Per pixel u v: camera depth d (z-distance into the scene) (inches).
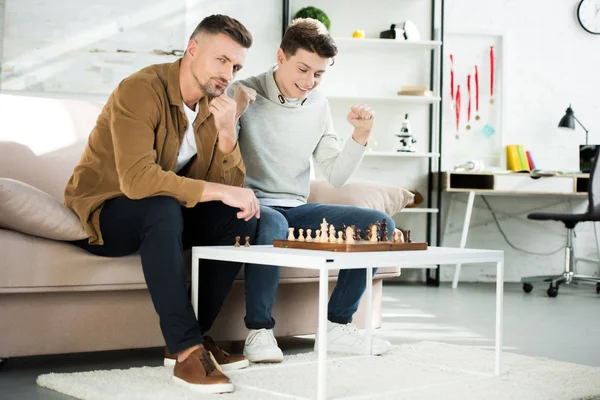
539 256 213.5
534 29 214.8
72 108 92.2
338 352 86.4
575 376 75.3
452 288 187.8
